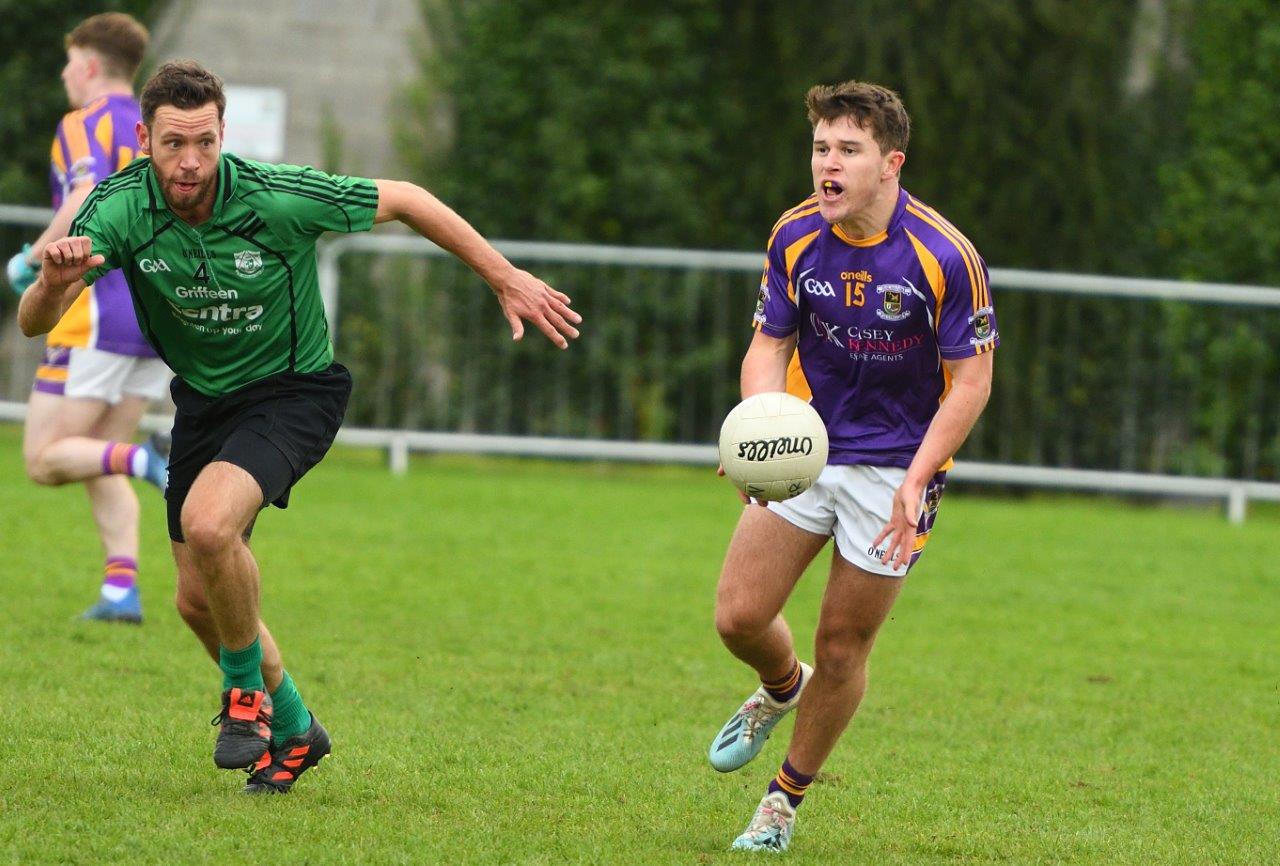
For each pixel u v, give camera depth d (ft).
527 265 153.28
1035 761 66.23
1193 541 130.62
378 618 87.81
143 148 49.83
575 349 152.56
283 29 175.73
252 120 173.78
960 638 91.35
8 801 50.80
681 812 55.62
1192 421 148.15
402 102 175.32
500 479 148.36
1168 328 147.84
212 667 74.23
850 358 51.85
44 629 79.46
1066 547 124.36
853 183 48.73
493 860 47.73
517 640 84.58
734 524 127.44
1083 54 164.45
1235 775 65.31
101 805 50.93
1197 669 86.12
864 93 48.93
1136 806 59.72
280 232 50.85
